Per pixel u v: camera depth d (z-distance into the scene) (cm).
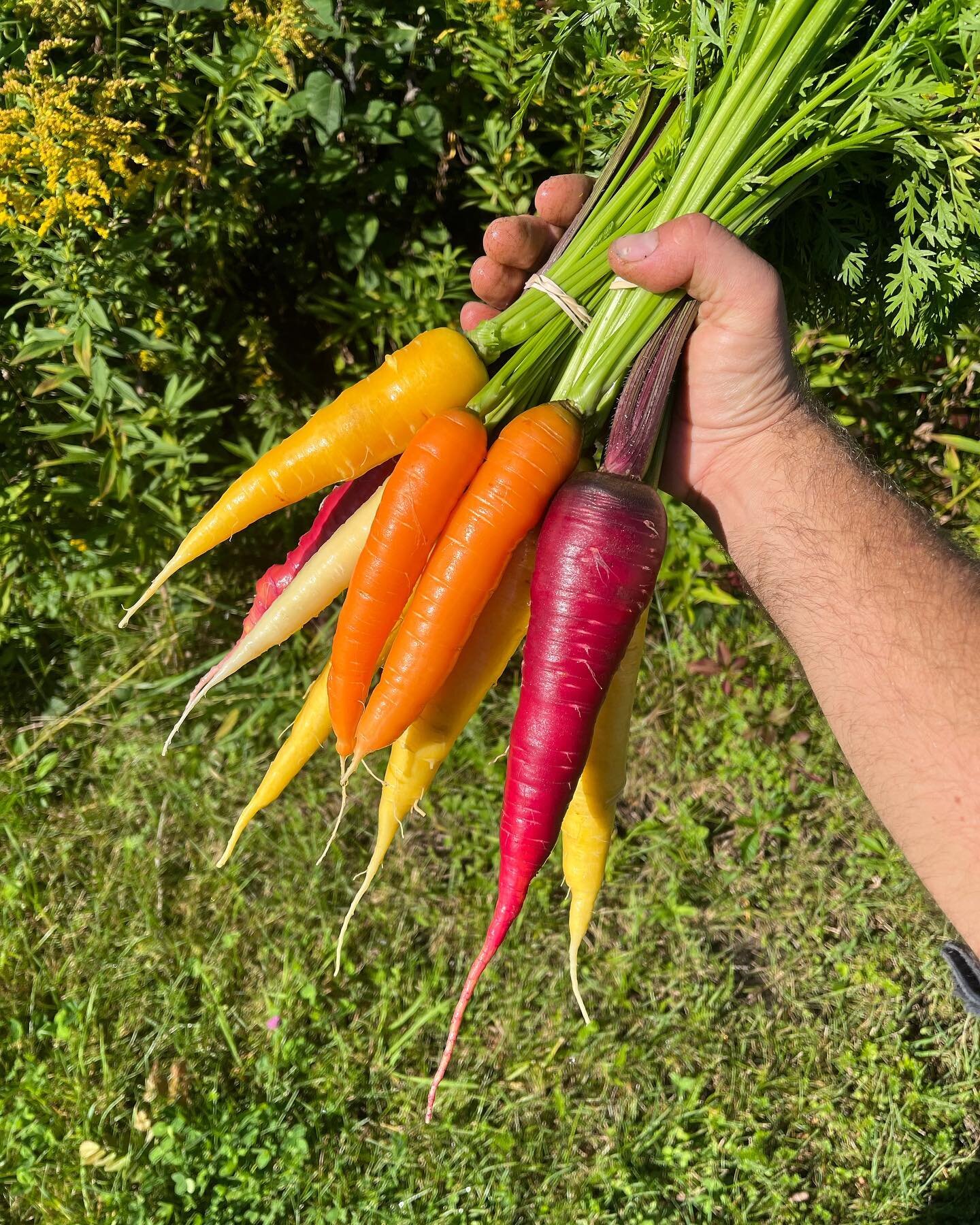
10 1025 73
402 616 50
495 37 70
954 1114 71
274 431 78
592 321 46
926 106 43
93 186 62
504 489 43
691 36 46
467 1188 68
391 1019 74
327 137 73
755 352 46
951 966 47
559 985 75
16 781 81
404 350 46
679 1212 68
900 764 40
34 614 86
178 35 68
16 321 76
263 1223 66
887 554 43
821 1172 69
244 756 83
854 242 49
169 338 73
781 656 86
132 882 78
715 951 77
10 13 66
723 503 49
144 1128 69
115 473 71
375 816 82
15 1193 67
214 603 84
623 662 49
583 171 71
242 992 75
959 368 76
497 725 85
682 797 83
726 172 46
